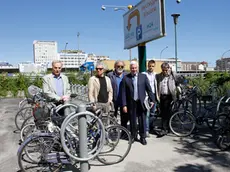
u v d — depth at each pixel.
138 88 5.77
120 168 4.49
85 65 25.98
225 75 17.03
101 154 5.08
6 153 5.54
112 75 6.43
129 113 5.93
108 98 5.74
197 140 6.04
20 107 8.99
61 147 4.16
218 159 4.84
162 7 6.89
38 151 4.15
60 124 4.20
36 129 4.88
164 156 5.05
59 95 5.16
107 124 5.12
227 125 5.43
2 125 8.46
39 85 21.61
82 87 14.96
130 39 9.37
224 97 6.87
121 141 5.90
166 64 6.45
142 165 4.62
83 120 3.87
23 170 4.15
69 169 4.42
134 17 8.89
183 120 6.49
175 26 17.53
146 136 6.29
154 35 7.24
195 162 4.72
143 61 8.45
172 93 6.43
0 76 20.92
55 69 5.15
